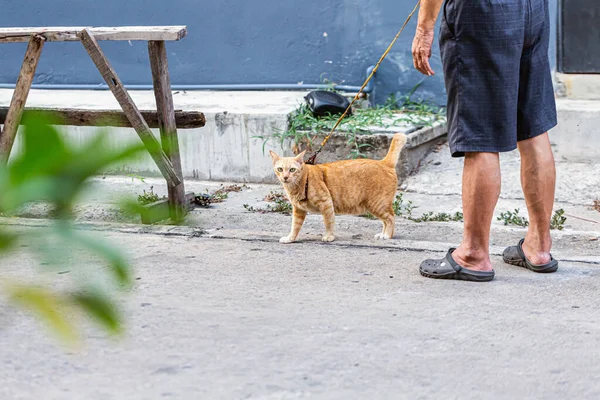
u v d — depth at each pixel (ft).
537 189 15.74
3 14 32.68
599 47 26.12
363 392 10.51
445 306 13.96
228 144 26.68
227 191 25.63
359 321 13.17
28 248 2.38
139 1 31.30
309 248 18.53
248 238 19.36
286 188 18.98
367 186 19.70
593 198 23.22
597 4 25.86
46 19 32.35
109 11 31.71
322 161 26.08
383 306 13.97
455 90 14.69
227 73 30.91
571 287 15.15
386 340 12.31
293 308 13.87
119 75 32.14
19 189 2.04
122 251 2.58
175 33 19.81
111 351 11.86
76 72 32.53
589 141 24.89
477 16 14.05
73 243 2.31
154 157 2.62
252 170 26.68
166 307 13.84
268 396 10.38
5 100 30.37
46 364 11.43
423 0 14.75
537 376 11.03
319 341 12.27
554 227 20.66
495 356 11.72
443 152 26.91
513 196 23.71
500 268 16.53
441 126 27.17
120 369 11.27
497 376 11.03
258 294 14.71
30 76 19.15
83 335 12.23
